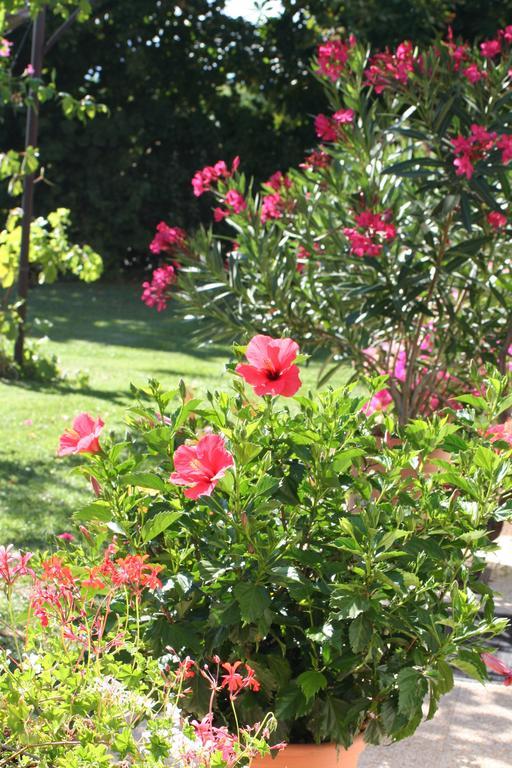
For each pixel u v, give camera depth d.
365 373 5.59
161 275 5.98
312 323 5.56
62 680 1.69
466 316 5.43
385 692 2.15
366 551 2.06
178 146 20.69
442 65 4.98
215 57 20.50
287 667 2.17
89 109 8.82
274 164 20.47
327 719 2.13
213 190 5.86
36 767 1.71
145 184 19.89
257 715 2.13
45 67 19.61
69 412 8.10
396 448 2.43
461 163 4.51
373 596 2.06
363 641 2.04
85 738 1.63
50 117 19.55
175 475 2.00
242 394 2.36
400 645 2.23
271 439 2.30
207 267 5.70
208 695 2.15
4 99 8.66
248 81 20.36
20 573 1.92
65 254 9.88
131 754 1.65
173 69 20.33
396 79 4.92
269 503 2.09
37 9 8.09
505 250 5.42
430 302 5.72
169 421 2.39
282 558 2.14
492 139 4.59
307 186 5.88
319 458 2.18
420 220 5.16
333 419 2.21
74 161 19.78
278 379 2.18
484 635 3.72
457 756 2.94
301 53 19.30
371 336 5.63
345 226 5.39
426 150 5.80
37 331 13.21
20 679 1.72
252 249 5.54
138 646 1.92
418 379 5.78
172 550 2.20
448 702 3.30
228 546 2.11
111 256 20.52
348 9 16.05
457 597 2.05
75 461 6.49
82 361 11.01
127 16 19.20
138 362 11.12
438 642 2.06
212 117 21.03
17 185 9.44
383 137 5.46
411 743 3.01
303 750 2.17
